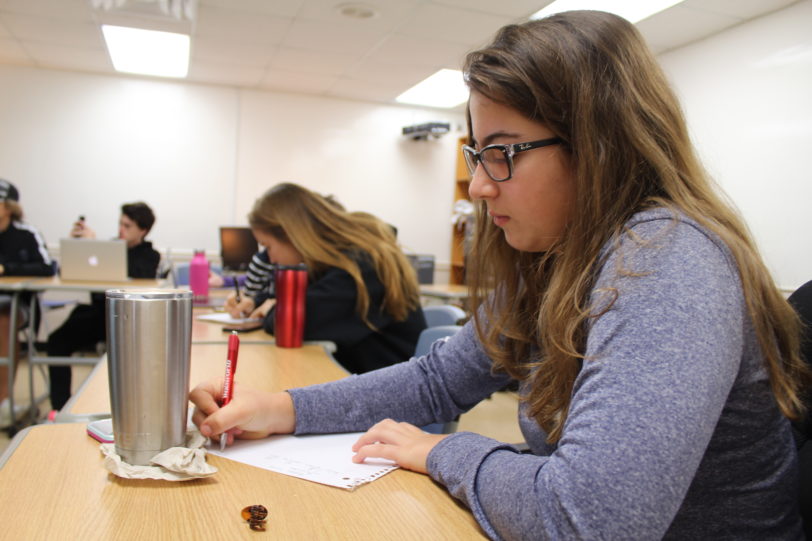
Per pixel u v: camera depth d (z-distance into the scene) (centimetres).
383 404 85
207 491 60
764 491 61
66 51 469
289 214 171
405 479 66
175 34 428
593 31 65
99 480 61
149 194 542
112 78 529
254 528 53
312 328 159
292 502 59
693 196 64
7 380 325
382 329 169
